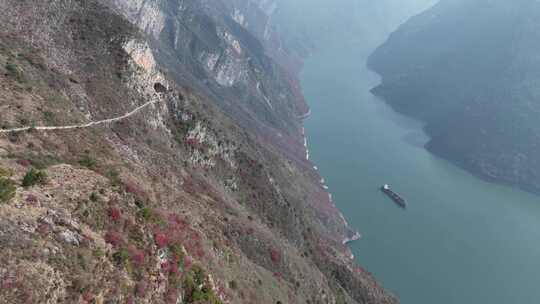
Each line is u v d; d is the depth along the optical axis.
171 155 110.50
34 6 105.94
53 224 39.78
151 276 45.72
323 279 123.56
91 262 39.47
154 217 54.56
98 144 77.19
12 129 60.12
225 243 80.00
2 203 38.28
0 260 32.59
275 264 100.31
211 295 53.59
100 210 47.16
